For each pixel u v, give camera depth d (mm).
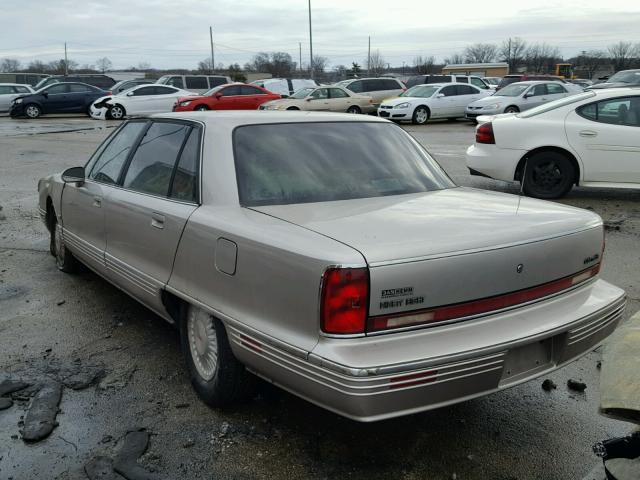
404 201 3273
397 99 24125
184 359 3662
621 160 8133
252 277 2750
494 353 2551
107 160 4535
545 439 3098
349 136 3758
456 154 13680
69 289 5172
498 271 2672
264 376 2773
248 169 3291
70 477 2744
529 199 3545
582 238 3051
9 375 3646
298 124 3701
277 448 2975
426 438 3092
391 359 2383
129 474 2748
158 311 3631
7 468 2797
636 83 22016
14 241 6758
